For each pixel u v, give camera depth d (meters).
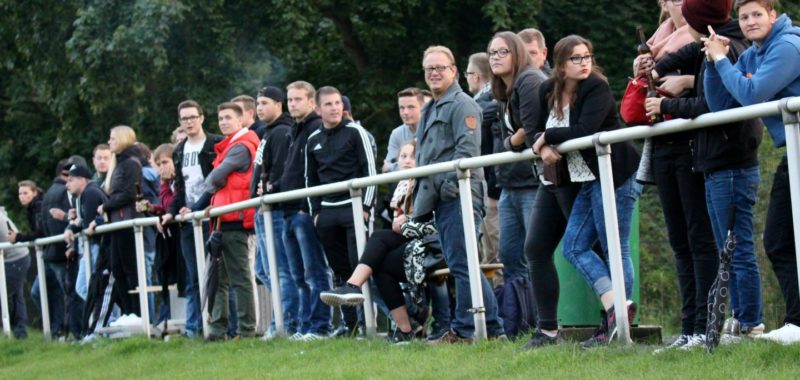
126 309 34.72
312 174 27.16
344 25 63.28
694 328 18.97
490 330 23.03
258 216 28.67
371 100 63.19
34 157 72.38
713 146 18.00
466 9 61.84
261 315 33.69
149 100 62.66
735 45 18.64
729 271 17.55
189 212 31.19
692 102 18.02
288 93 28.33
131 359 29.31
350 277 25.92
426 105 24.25
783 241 17.94
